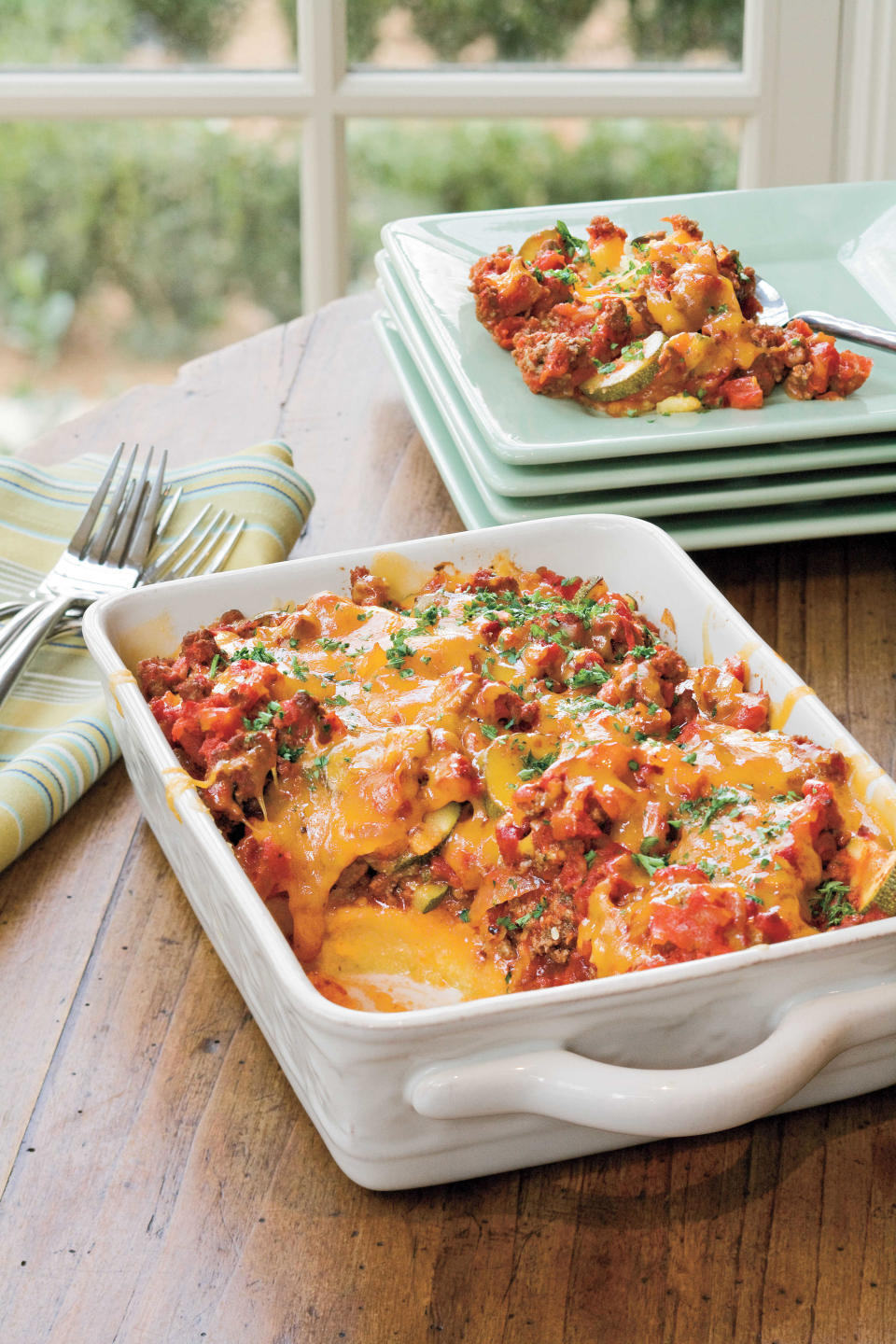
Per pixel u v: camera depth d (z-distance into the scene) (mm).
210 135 2963
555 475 1361
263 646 1121
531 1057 804
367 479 1680
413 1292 854
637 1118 779
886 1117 958
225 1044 1009
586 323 1472
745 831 927
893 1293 854
